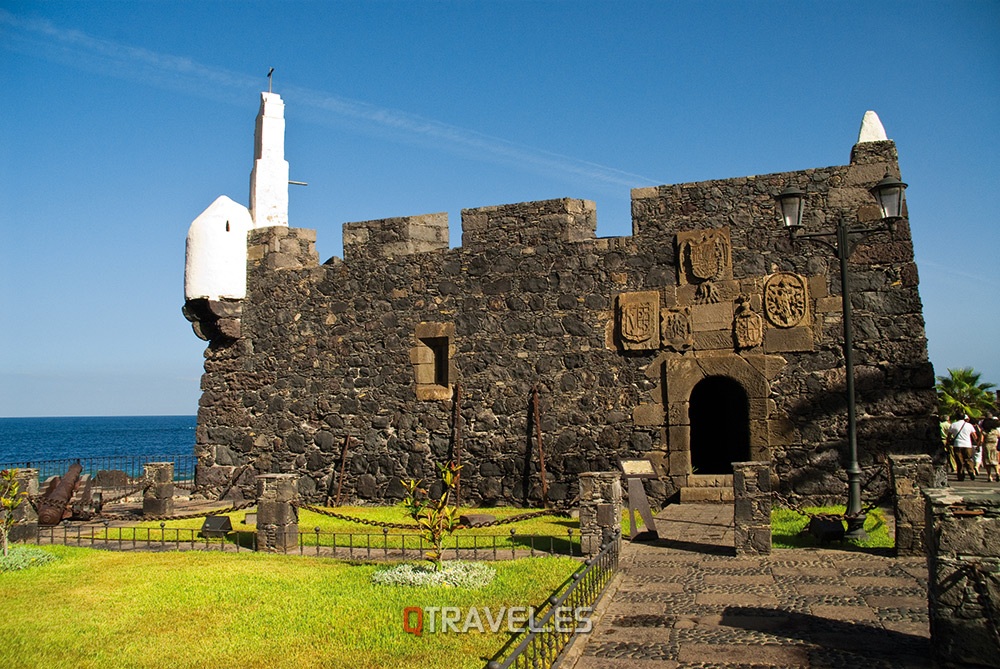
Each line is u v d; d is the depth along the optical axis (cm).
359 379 1886
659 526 1359
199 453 2025
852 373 1240
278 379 1969
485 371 1767
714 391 2002
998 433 1914
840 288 1535
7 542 1255
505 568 1086
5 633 880
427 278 1844
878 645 753
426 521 1268
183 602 977
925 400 1476
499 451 1739
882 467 1484
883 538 1188
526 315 1747
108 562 1209
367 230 1916
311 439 1916
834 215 1559
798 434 1528
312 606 949
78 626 899
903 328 1502
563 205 1745
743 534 1121
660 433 1627
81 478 1838
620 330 1666
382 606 930
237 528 1534
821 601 895
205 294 1995
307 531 1454
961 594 684
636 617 862
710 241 1620
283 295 1989
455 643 800
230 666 775
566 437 1688
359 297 1908
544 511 1233
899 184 1227
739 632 802
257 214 2202
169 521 1633
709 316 1608
